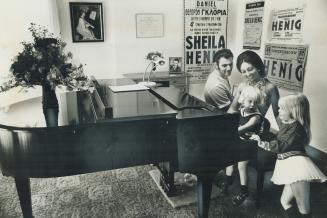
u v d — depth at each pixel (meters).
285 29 3.84
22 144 1.89
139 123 1.95
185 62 5.10
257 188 2.46
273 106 2.72
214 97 3.21
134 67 4.92
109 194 2.79
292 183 2.14
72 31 4.59
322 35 3.26
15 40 4.03
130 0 4.64
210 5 4.96
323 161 3.11
